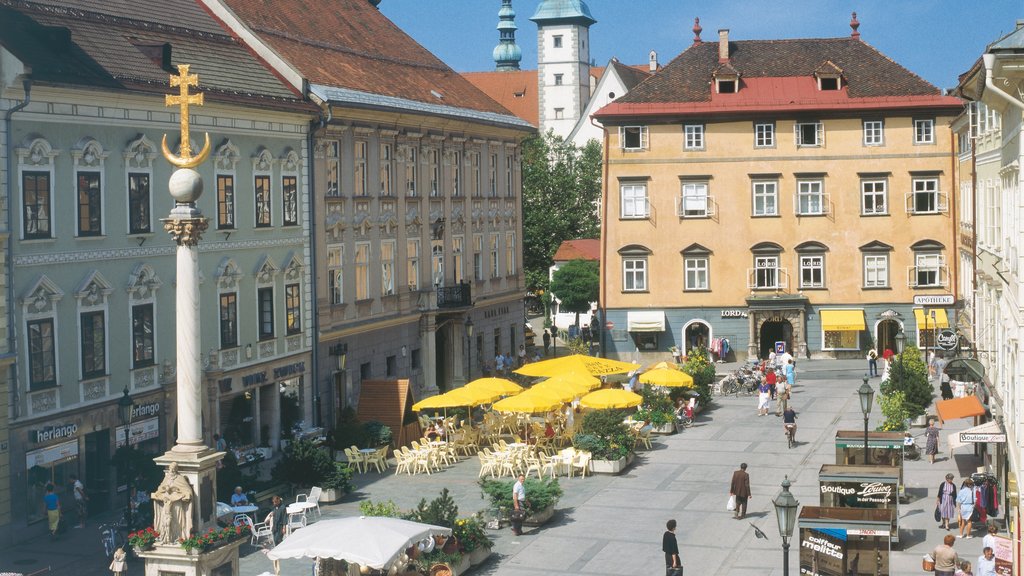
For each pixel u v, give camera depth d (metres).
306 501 37.91
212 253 45.47
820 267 76.38
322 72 55.34
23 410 35.78
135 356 40.97
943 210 75.25
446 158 66.12
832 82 76.81
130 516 34.69
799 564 32.50
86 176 38.84
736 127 76.50
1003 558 28.64
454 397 47.69
